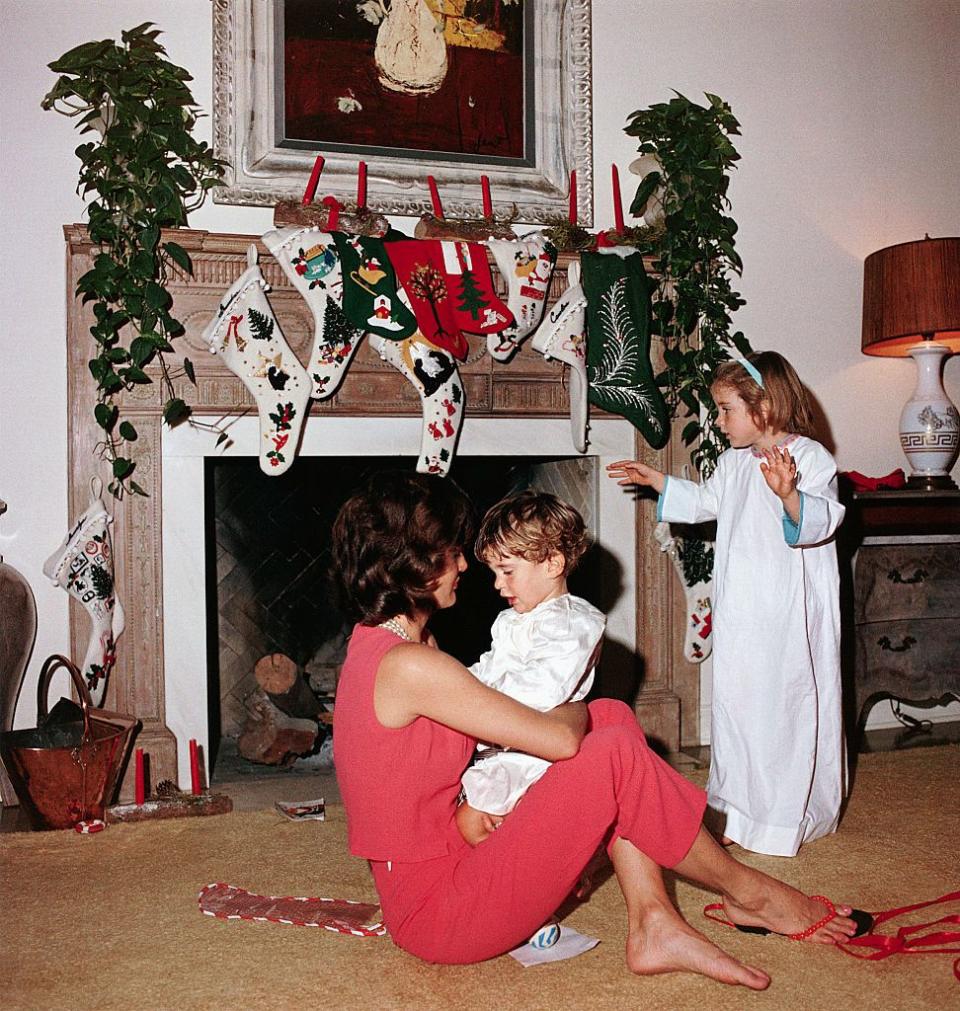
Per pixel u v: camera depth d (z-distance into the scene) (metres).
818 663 2.60
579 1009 1.76
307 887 2.36
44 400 3.05
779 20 3.79
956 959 1.93
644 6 3.62
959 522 3.64
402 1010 1.77
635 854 1.84
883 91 3.95
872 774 3.24
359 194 3.20
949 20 4.05
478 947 1.74
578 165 3.53
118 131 2.89
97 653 2.97
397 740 1.69
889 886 2.32
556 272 3.37
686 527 3.56
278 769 3.39
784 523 2.46
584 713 1.74
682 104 3.49
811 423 2.70
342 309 3.05
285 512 3.68
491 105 3.44
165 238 2.98
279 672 3.53
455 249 3.17
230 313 2.98
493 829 1.77
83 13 3.04
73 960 1.98
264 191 3.18
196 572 3.11
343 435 3.23
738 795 2.58
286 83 3.21
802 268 3.84
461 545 1.75
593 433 3.50
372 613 1.73
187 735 3.12
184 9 3.12
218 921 2.16
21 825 2.85
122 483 3.03
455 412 3.19
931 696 3.68
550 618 1.81
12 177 3.00
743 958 1.94
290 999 1.81
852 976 1.87
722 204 3.73
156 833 2.75
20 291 3.02
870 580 3.59
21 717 3.05
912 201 4.00
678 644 3.62
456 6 3.39
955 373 4.07
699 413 3.59
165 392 3.05
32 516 3.05
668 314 3.48
